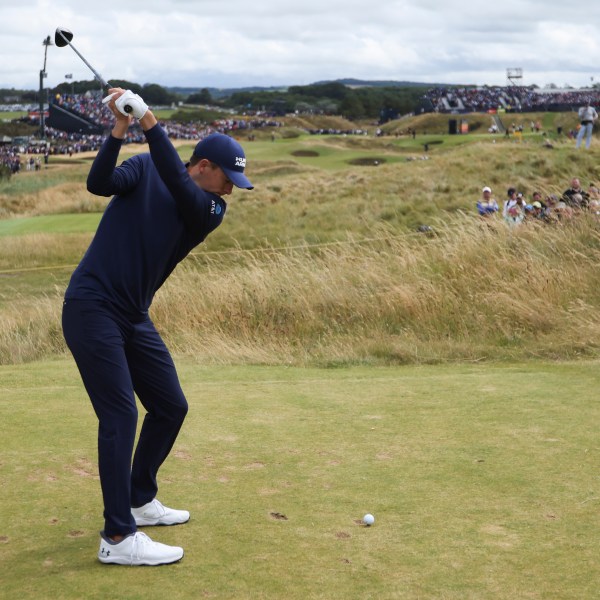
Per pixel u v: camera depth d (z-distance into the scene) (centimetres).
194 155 349
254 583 311
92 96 12225
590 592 304
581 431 519
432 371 769
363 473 444
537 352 842
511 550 342
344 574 319
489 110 14150
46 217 2819
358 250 1519
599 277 987
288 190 2825
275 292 1070
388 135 12381
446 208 2166
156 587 308
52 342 1078
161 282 352
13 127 12475
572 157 2419
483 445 492
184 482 429
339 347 898
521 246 1105
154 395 361
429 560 332
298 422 549
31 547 345
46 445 484
